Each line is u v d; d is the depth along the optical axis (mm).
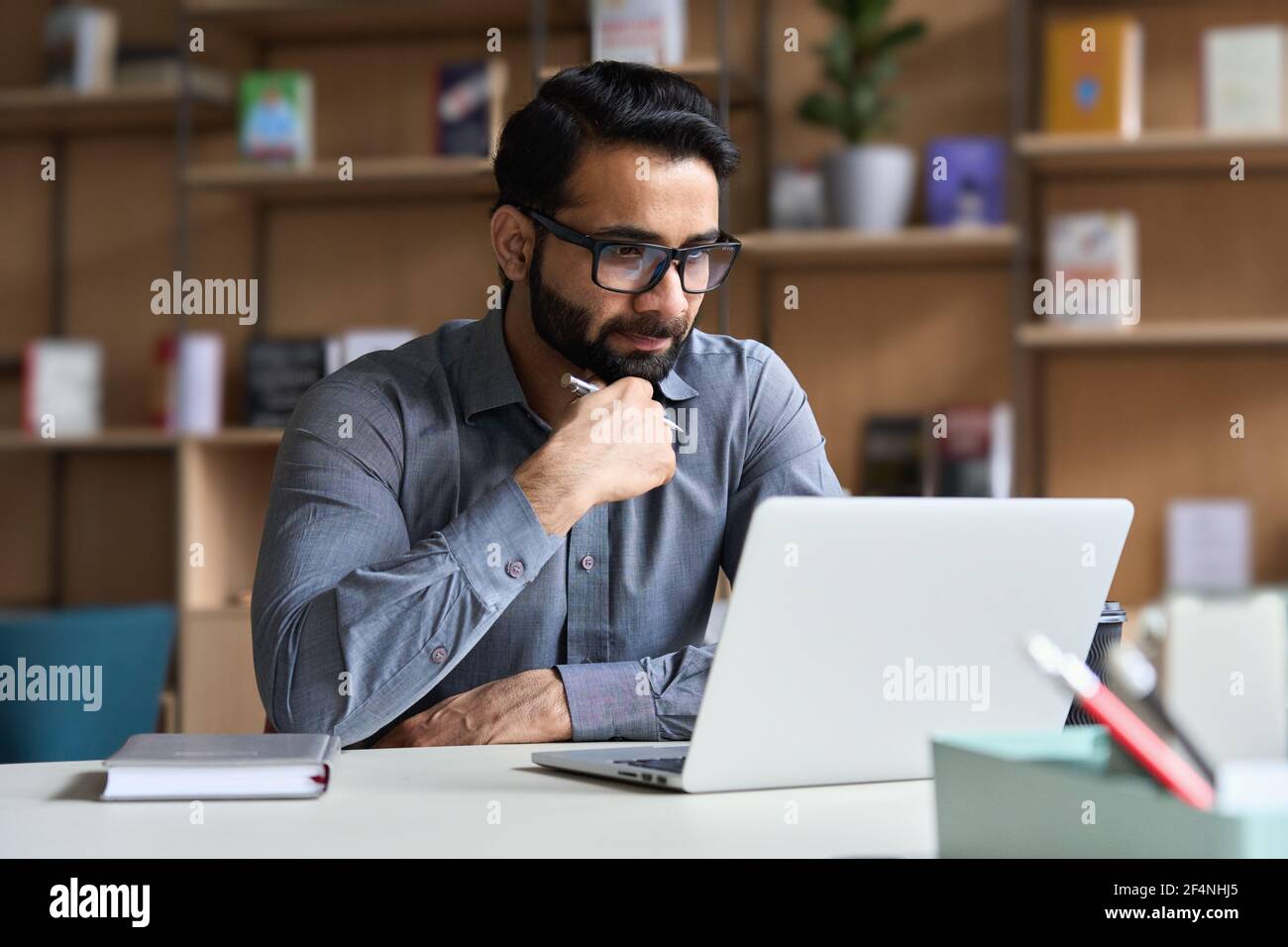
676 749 1200
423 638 1297
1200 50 3400
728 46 3570
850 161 3275
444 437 1587
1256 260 3406
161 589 3768
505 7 3461
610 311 1479
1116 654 738
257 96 3480
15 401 3863
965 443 3324
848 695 1050
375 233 3689
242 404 3707
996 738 811
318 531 1455
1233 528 3361
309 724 1291
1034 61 3479
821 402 3537
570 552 1596
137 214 3826
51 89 3590
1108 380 3473
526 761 1213
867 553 1016
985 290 3486
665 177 1453
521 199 1517
